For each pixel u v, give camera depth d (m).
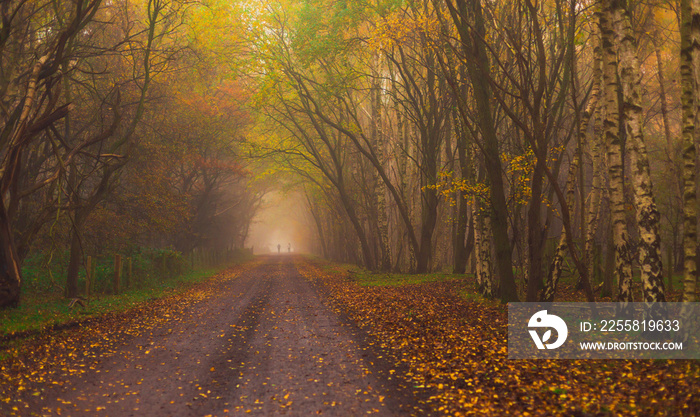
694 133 8.55
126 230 26.00
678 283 19.88
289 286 25.70
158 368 8.56
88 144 17.23
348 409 6.26
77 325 13.10
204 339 11.31
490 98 16.50
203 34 24.84
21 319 12.87
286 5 27.92
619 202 10.77
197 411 6.27
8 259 14.48
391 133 34.41
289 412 6.18
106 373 8.20
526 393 6.49
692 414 5.44
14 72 16.83
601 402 6.01
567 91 14.94
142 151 26.34
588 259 17.09
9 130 15.29
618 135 10.80
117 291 21.17
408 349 9.73
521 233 16.05
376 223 36.72
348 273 32.72
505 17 15.88
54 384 7.43
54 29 18.47
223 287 25.84
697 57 8.59
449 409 6.13
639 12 18.52
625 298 10.63
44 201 19.73
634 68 9.16
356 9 23.06
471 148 17.88
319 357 9.32
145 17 28.23
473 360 8.52
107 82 24.52
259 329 12.63
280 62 28.00
